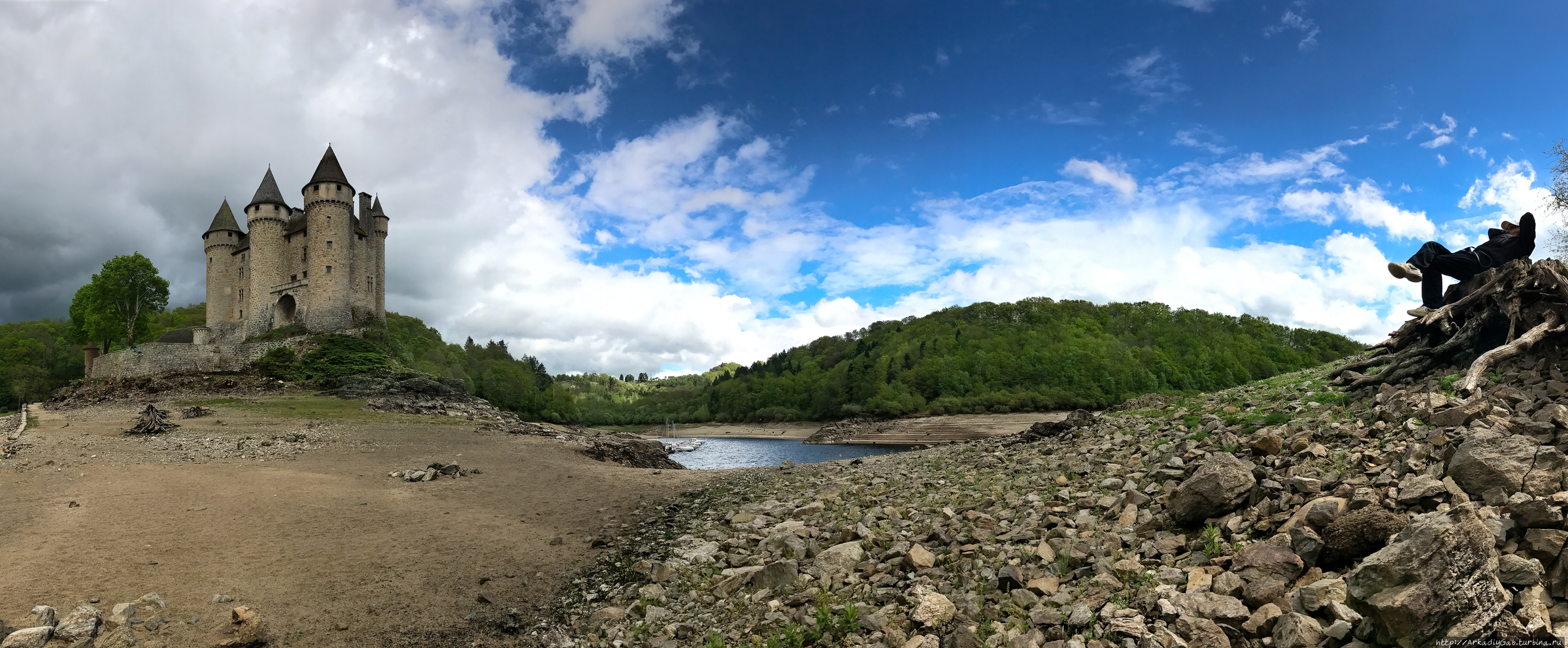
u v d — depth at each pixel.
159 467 23.12
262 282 80.31
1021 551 8.85
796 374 171.25
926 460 20.98
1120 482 11.30
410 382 66.25
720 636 8.28
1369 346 17.98
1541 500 5.90
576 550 13.74
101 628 8.39
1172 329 155.75
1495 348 10.26
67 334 115.31
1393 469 8.00
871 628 7.29
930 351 156.38
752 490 19.72
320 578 11.25
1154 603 6.52
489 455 31.72
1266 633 5.81
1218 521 8.22
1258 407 13.97
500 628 9.59
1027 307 188.38
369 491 20.09
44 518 14.48
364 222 88.19
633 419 160.62
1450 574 5.00
